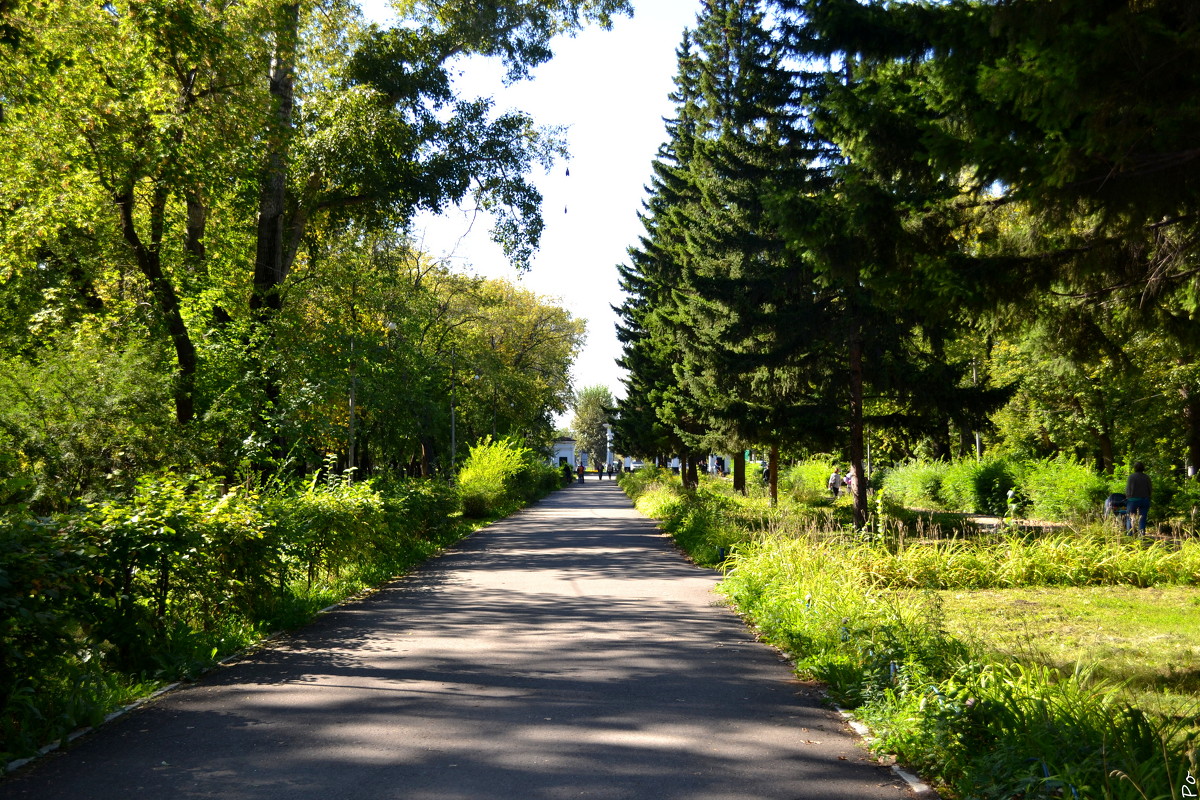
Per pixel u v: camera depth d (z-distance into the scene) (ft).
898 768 18.17
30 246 59.88
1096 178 22.84
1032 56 20.38
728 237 74.43
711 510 83.97
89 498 45.14
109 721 21.58
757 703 23.48
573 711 22.48
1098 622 35.76
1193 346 29.45
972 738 17.98
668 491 130.52
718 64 97.86
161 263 69.62
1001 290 26.81
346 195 81.41
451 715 22.04
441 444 162.40
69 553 22.63
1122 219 25.45
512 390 169.68
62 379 50.01
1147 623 35.50
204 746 19.42
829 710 22.85
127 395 51.67
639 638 33.17
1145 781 14.35
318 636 33.50
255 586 33.65
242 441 60.70
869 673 23.53
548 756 18.70
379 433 114.32
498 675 26.73
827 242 29.19
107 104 56.34
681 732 20.65
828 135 31.71
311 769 17.80
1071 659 28.37
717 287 72.64
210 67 60.13
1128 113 20.38
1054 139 22.07
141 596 28.12
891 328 69.82
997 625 35.19
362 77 80.74
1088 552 48.47
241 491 37.01
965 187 29.27
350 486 55.57
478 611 39.86
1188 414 93.76
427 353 123.85
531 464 179.63
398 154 77.15
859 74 34.01
